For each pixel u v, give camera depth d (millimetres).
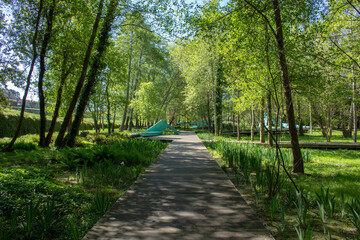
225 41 7848
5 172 4832
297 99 12117
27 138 15141
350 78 10664
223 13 7156
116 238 2600
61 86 12055
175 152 10695
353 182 5715
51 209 2762
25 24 9836
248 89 10734
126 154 7688
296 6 6004
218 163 8047
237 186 5098
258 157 7098
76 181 5355
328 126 19688
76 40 10945
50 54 11289
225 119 39688
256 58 7922
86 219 3230
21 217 3033
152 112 29453
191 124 59938
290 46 7258
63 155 7168
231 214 3338
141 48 26359
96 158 7305
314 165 8422
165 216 3250
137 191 4492
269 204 3932
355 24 9164
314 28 7137
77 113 11539
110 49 15297
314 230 2984
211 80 21531
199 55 20391
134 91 31625
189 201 3904
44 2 9711
